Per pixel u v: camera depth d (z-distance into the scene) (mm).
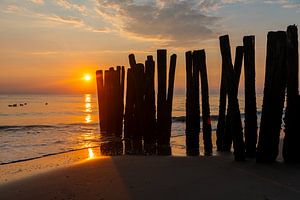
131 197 7328
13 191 8250
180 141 16344
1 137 20594
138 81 15242
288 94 9188
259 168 8984
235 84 9922
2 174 10406
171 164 10109
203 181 8133
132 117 16359
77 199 7457
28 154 14539
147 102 14820
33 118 38406
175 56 14055
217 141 12469
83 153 14234
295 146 9305
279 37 8961
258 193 7137
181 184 7984
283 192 7141
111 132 18766
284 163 9430
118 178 8758
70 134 21438
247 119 10109
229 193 7219
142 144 15266
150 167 9812
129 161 10711
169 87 14117
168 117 14211
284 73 9102
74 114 44844
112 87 18438
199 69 12648
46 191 8125
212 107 49938
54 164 11969
